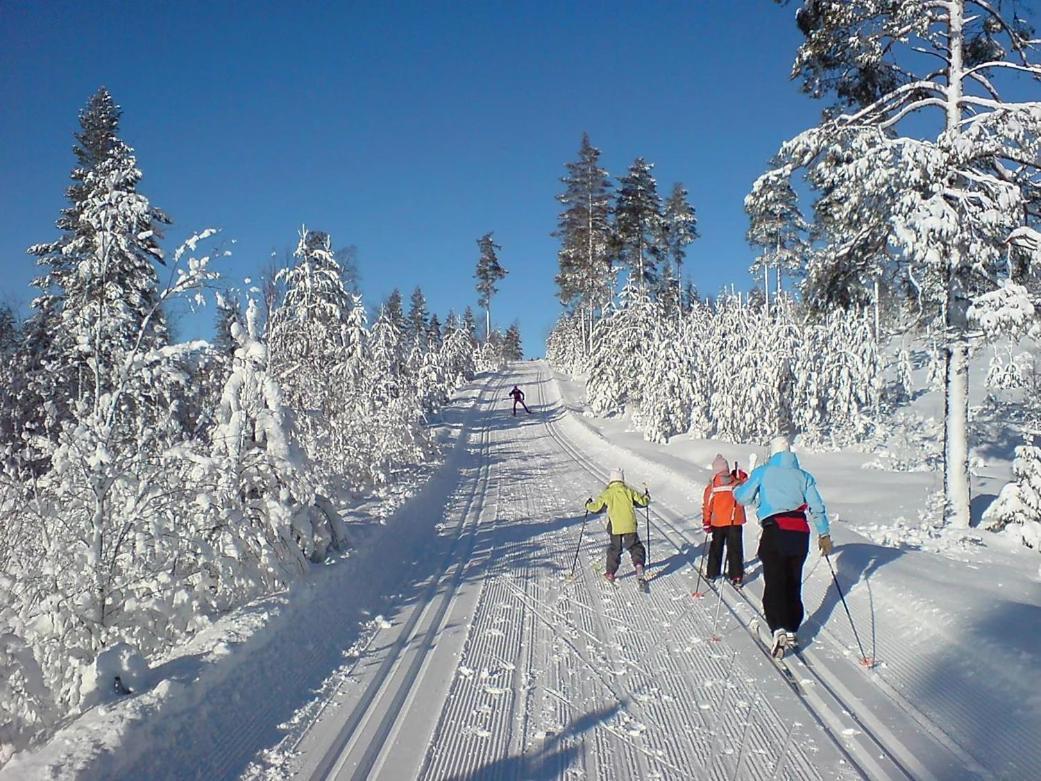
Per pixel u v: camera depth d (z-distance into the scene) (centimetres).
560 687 504
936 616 563
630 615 686
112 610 534
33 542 540
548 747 413
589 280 4931
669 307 4425
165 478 587
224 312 620
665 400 2788
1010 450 1916
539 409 4469
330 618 645
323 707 473
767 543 570
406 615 693
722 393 2670
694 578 829
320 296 2320
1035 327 988
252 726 439
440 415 3822
